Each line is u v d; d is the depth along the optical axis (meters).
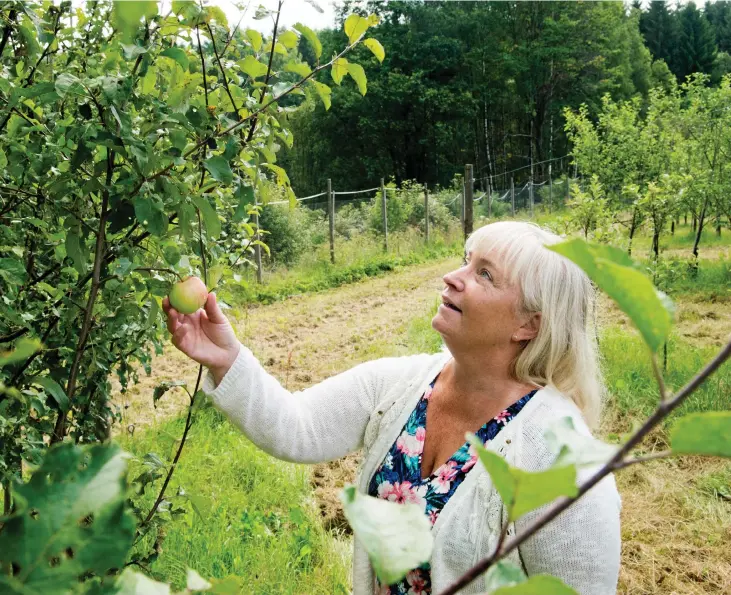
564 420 0.55
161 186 1.56
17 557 0.44
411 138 36.66
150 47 1.49
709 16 76.50
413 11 36.44
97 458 0.49
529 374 1.72
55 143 1.73
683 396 0.44
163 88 1.69
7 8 1.69
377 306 11.10
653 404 5.71
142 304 1.99
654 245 7.57
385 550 0.48
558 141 40.00
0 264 1.60
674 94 12.90
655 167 11.20
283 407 1.80
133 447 4.36
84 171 1.66
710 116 11.39
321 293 12.36
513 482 0.44
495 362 1.70
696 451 0.42
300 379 7.14
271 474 4.41
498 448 1.63
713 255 13.71
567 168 37.44
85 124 1.49
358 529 0.49
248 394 1.73
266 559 3.38
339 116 35.66
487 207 23.11
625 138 11.59
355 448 1.95
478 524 1.56
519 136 40.25
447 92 35.00
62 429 1.93
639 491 4.65
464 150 37.84
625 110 12.04
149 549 3.06
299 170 36.53
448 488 1.65
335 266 14.05
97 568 0.45
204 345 1.71
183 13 1.54
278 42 1.70
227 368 1.73
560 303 1.66
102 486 0.47
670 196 7.33
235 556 3.31
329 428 1.87
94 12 1.78
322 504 4.41
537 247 1.69
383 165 36.28
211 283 1.70
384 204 16.41
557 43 37.31
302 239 14.27
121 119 1.44
